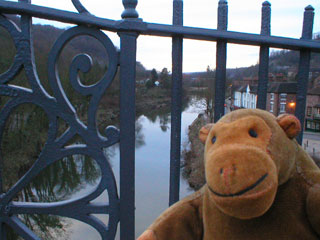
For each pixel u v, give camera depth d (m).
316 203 0.68
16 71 1.06
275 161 0.67
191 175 9.16
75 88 1.07
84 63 1.04
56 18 1.04
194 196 0.87
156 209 8.98
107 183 1.11
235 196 0.62
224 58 1.12
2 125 1.09
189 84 28.23
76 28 1.06
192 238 0.85
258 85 1.15
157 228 0.84
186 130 18.97
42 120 10.46
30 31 1.05
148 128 22.88
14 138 9.68
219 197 0.64
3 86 1.07
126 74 1.08
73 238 7.76
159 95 37.50
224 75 1.13
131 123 1.10
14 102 1.08
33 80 1.06
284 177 0.70
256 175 0.62
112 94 17.47
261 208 0.62
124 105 1.09
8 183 8.92
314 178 0.72
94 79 8.64
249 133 0.69
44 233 7.91
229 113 0.78
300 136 1.13
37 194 9.73
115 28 1.05
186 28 1.07
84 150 1.09
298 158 0.75
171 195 1.16
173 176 1.15
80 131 1.08
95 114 1.07
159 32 1.08
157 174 11.88
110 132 1.09
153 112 30.61
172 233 0.84
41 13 1.02
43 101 1.07
